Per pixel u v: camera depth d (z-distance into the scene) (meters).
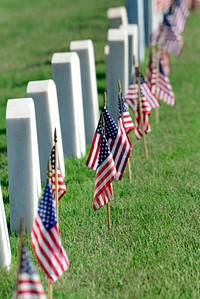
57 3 66.94
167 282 21.75
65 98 31.25
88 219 25.84
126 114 29.22
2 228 22.88
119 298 21.19
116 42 36.53
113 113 36.88
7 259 23.08
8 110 25.00
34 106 28.16
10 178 25.14
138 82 31.59
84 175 30.05
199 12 63.81
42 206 20.86
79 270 22.62
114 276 22.28
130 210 26.45
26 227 25.39
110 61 36.75
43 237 20.81
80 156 32.03
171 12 45.94
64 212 26.34
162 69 37.44
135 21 48.25
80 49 33.28
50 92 28.44
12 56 51.72
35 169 25.39
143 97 31.84
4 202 27.75
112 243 24.20
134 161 31.88
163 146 34.16
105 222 25.61
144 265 22.88
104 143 24.58
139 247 23.81
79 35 55.50
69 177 29.89
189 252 23.58
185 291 21.42
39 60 50.19
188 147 34.03
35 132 25.50
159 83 37.38
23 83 45.62
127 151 26.58
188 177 29.77
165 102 40.50
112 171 24.67
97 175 24.80
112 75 36.84
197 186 28.70
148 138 35.50
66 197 27.75
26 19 61.84
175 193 27.95
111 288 21.73
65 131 31.59
